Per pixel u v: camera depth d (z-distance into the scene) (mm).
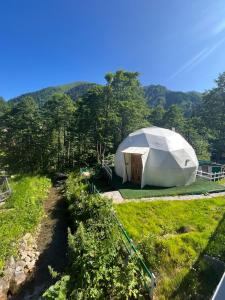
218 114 36188
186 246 8172
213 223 10375
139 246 8148
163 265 7410
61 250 11031
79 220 11750
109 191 15867
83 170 24234
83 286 6367
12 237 11406
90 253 7133
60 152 32188
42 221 14125
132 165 17672
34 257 10578
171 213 11758
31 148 31547
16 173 27516
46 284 8953
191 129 41375
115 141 35469
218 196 14477
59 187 21875
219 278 6559
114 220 10078
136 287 6578
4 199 16422
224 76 35125
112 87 36438
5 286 8727
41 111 35281
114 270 6641
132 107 34281
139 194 14703
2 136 33188
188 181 17219
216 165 26562
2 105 60906
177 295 6297
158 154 16797
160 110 54562
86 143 33594
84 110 31469
